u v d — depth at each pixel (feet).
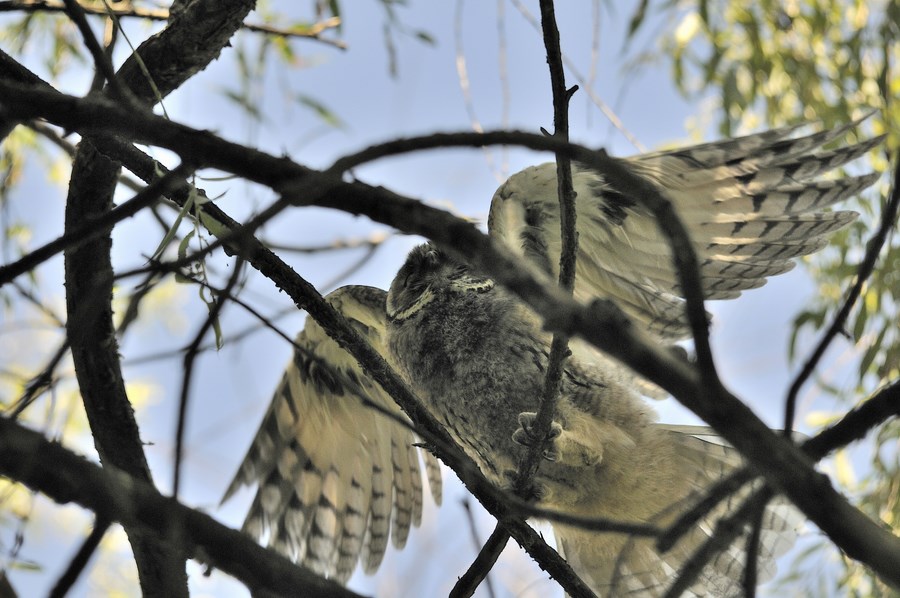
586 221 29.76
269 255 21.02
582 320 11.70
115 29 23.41
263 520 32.32
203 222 18.99
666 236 12.24
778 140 28.60
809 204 29.27
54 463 13.19
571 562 31.27
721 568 30.09
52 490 13.14
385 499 34.58
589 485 29.27
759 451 11.69
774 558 29.94
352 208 12.73
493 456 31.14
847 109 36.19
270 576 14.79
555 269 30.40
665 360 11.62
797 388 13.41
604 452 28.73
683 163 28.94
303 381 33.94
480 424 30.86
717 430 11.71
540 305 11.87
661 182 29.14
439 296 31.04
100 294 14.67
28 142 33.81
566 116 17.81
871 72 37.35
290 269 21.29
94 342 23.39
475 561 21.99
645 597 30.48
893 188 13.70
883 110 33.42
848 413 13.46
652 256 30.04
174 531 13.73
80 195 23.97
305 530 33.17
